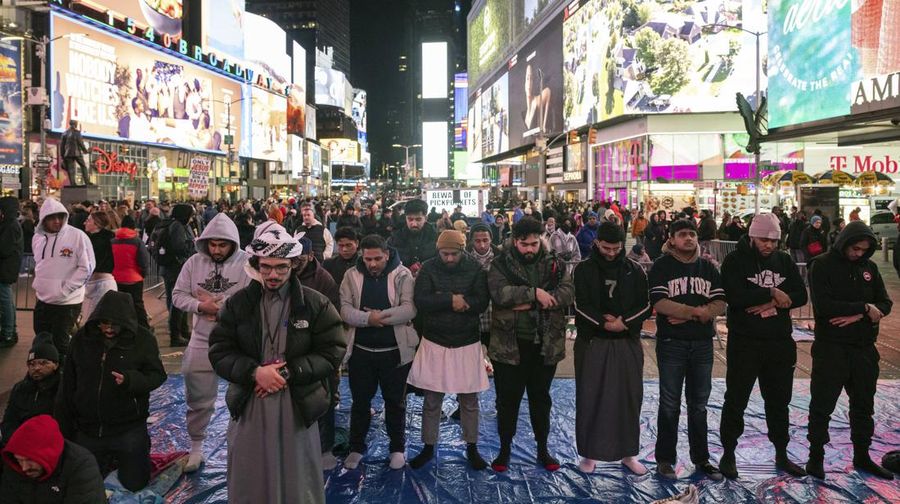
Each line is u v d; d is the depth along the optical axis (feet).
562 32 229.86
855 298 17.66
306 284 18.43
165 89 189.06
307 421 13.24
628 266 18.13
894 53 69.51
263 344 13.32
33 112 130.52
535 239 17.70
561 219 64.13
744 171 158.40
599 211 83.87
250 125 266.77
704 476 18.03
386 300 18.63
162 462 18.15
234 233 18.53
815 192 80.64
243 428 13.21
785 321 17.74
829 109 82.33
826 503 16.30
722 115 159.74
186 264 18.92
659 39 157.79
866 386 17.80
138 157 177.78
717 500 16.55
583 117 204.33
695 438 18.26
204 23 227.40
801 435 20.86
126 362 15.60
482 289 18.22
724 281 17.97
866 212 96.84
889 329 36.09
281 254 13.05
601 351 18.04
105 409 15.43
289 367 13.07
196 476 17.79
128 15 173.27
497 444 20.27
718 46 154.81
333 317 13.71
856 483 17.39
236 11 256.52
